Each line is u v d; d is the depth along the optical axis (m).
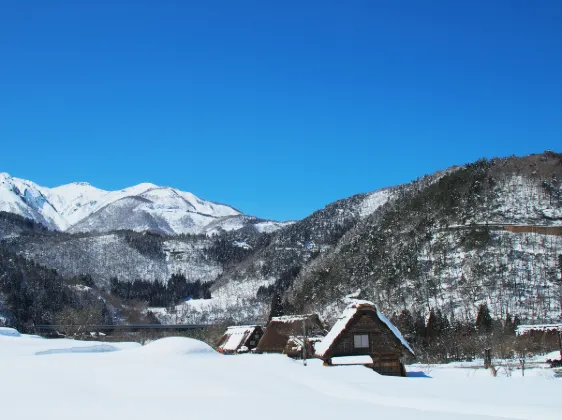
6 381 27.75
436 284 154.12
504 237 166.75
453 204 193.12
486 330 106.69
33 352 44.97
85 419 20.34
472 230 172.50
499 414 25.39
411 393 31.80
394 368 56.09
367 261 181.62
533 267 152.00
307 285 193.88
